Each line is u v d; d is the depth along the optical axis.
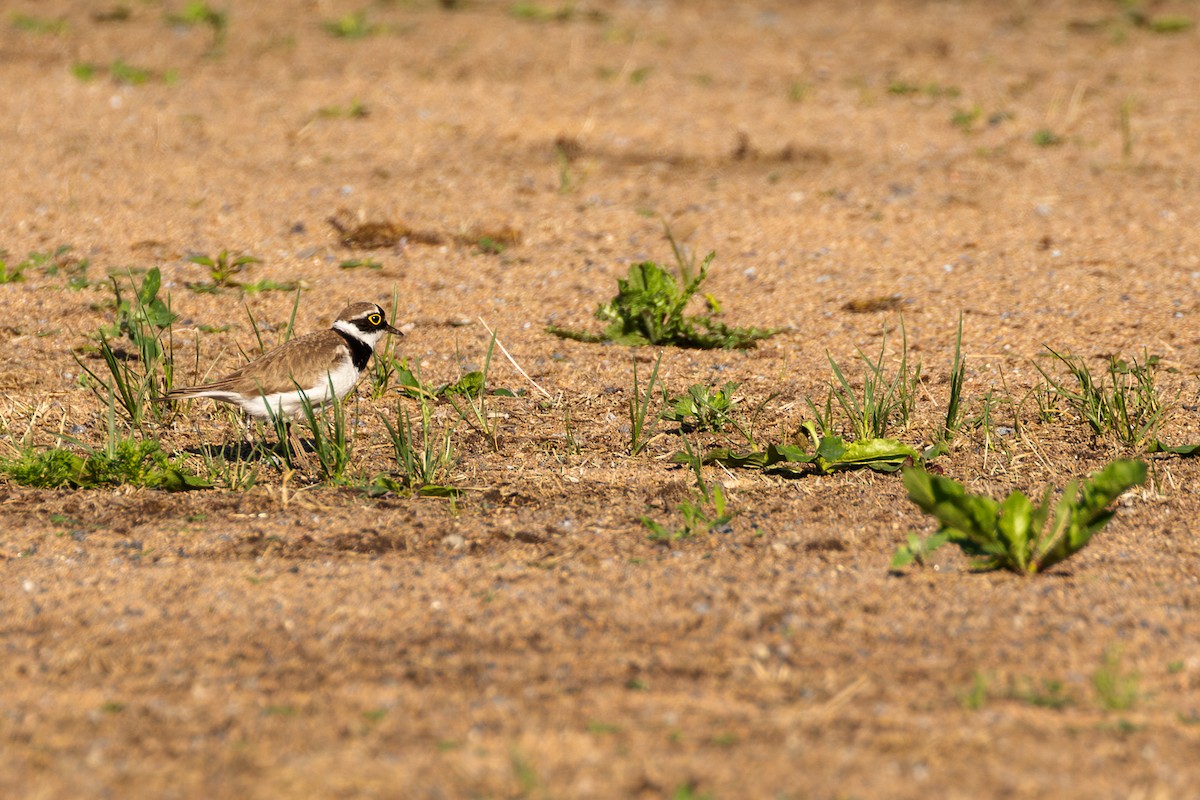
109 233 20.02
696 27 34.31
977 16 35.47
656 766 7.65
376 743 7.92
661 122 25.98
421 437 14.29
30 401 15.05
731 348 16.88
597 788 7.42
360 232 20.23
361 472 13.11
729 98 27.59
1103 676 8.54
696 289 17.14
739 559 10.97
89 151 23.42
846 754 7.78
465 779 7.51
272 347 16.70
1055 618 9.73
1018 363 16.00
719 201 21.89
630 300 17.09
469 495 12.53
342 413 13.40
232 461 13.61
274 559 10.97
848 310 17.81
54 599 10.16
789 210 21.45
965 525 10.55
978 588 10.32
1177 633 9.46
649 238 20.38
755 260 19.56
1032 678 8.78
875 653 9.22
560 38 32.81
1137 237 19.88
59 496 12.38
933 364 16.11
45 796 7.34
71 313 17.44
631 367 16.36
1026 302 17.75
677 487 12.77
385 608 10.01
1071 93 27.53
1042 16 35.19
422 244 20.05
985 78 28.97
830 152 24.25
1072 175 22.73
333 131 25.06
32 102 26.14
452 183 22.52
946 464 13.38
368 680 8.80
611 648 9.33
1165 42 31.88
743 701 8.51
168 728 8.12
